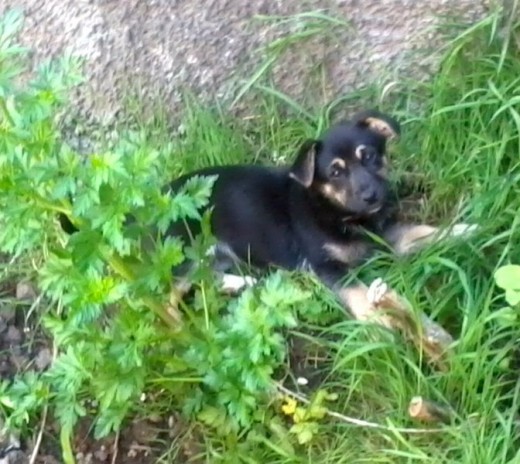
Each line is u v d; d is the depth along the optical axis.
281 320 1.12
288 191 1.38
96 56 1.46
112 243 1.05
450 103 1.40
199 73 1.46
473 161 1.36
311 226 1.36
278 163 1.46
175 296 1.19
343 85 1.46
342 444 1.21
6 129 1.06
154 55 1.46
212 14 1.43
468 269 1.27
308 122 1.46
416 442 1.18
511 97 1.35
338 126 1.36
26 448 1.26
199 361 1.15
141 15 1.44
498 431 1.16
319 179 1.35
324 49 1.45
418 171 1.42
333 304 1.31
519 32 1.39
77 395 1.24
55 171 1.05
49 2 1.44
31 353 1.35
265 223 1.37
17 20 1.16
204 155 1.45
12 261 1.40
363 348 1.21
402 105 1.45
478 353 1.19
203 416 1.21
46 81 1.08
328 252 1.35
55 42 1.45
